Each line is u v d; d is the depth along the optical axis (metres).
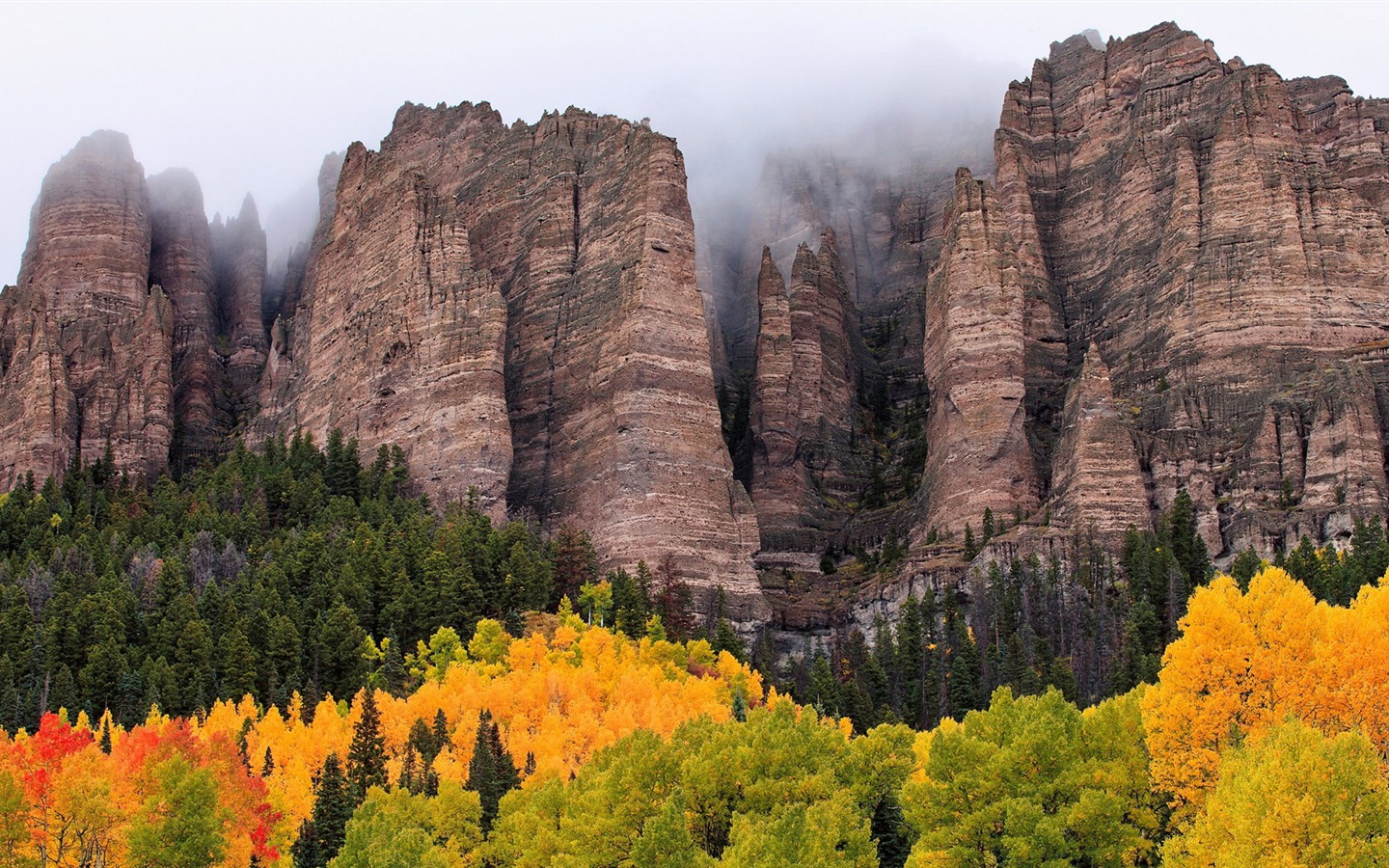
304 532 166.38
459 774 111.62
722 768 94.94
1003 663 145.50
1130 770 89.25
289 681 134.88
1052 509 176.12
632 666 133.25
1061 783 88.00
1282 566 149.38
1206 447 174.50
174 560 148.62
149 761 99.94
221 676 135.75
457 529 166.38
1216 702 86.19
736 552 182.00
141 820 93.12
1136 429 177.50
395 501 180.00
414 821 101.00
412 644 148.62
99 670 133.00
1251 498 167.88
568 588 166.75
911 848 96.12
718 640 160.50
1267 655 86.69
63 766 96.75
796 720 105.19
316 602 148.75
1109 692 139.38
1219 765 81.56
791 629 181.62
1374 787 73.56
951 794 89.25
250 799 101.38
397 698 131.62
